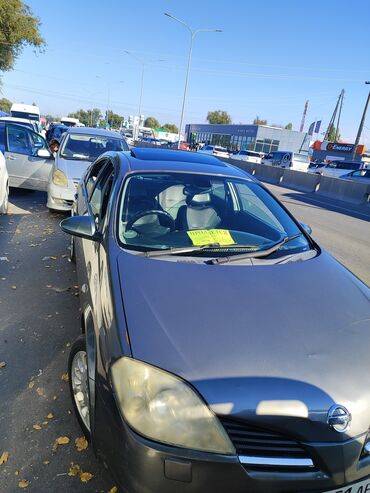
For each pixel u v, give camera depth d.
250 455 1.66
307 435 1.70
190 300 2.13
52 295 4.48
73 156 8.02
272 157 33.44
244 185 3.59
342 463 1.71
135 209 2.98
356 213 14.22
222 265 2.55
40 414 2.72
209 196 3.32
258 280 2.41
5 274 4.94
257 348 1.88
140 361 1.78
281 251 2.88
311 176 20.30
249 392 1.71
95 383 1.97
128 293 2.14
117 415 1.78
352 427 1.73
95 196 3.92
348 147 52.41
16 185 8.64
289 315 2.12
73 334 3.73
